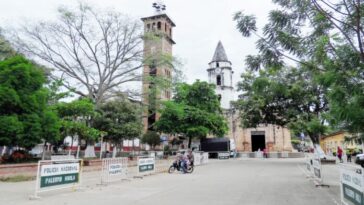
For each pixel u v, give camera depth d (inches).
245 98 1207.6
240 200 361.7
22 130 578.9
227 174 723.4
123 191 435.5
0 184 489.4
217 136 1754.4
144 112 1189.1
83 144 1169.4
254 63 363.6
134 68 1115.3
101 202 345.4
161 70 1152.8
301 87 1015.6
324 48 316.2
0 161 632.4
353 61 292.4
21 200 354.9
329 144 2063.2
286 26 344.8
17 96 589.3
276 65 358.6
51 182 389.1
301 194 409.4
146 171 684.1
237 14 354.0
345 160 1218.6
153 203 340.5
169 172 767.7
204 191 436.5
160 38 1159.0
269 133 2369.6
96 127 1003.3
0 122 556.1
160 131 1621.6
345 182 288.8
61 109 765.9
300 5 329.4
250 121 1204.5
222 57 2812.5
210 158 1849.2
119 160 574.2
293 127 1088.8
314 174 558.9
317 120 892.0
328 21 331.0
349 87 279.7
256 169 882.8
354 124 289.7
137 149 1807.3
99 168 821.2
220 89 2731.3
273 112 1146.0
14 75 612.1
